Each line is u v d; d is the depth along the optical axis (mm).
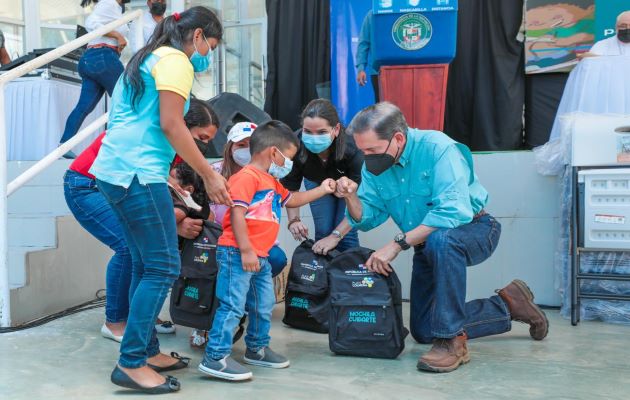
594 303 2891
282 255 2682
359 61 4348
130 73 1805
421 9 3311
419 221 2350
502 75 4680
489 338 2586
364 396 1859
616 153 2754
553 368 2139
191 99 2281
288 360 2273
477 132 4781
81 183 2445
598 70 3363
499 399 1821
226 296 2082
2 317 2705
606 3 4348
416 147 2256
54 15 6844
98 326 2789
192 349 2459
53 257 3051
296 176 2814
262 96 5949
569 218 2932
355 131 2168
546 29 4590
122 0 4035
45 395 1876
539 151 3096
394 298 2307
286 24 5277
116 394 1891
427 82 3414
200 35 1863
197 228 2285
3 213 2670
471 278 3240
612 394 1863
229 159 2469
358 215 2439
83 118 4004
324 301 2705
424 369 2111
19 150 4480
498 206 3193
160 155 1864
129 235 1904
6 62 5422
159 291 1880
